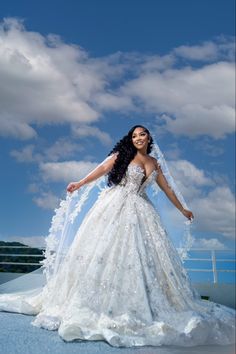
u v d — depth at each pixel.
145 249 3.26
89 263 3.18
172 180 4.10
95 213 3.52
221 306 3.54
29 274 4.11
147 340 2.65
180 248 4.14
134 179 3.63
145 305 2.93
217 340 2.85
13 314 3.55
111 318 2.83
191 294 3.34
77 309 2.84
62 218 3.77
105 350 2.47
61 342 2.61
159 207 4.13
